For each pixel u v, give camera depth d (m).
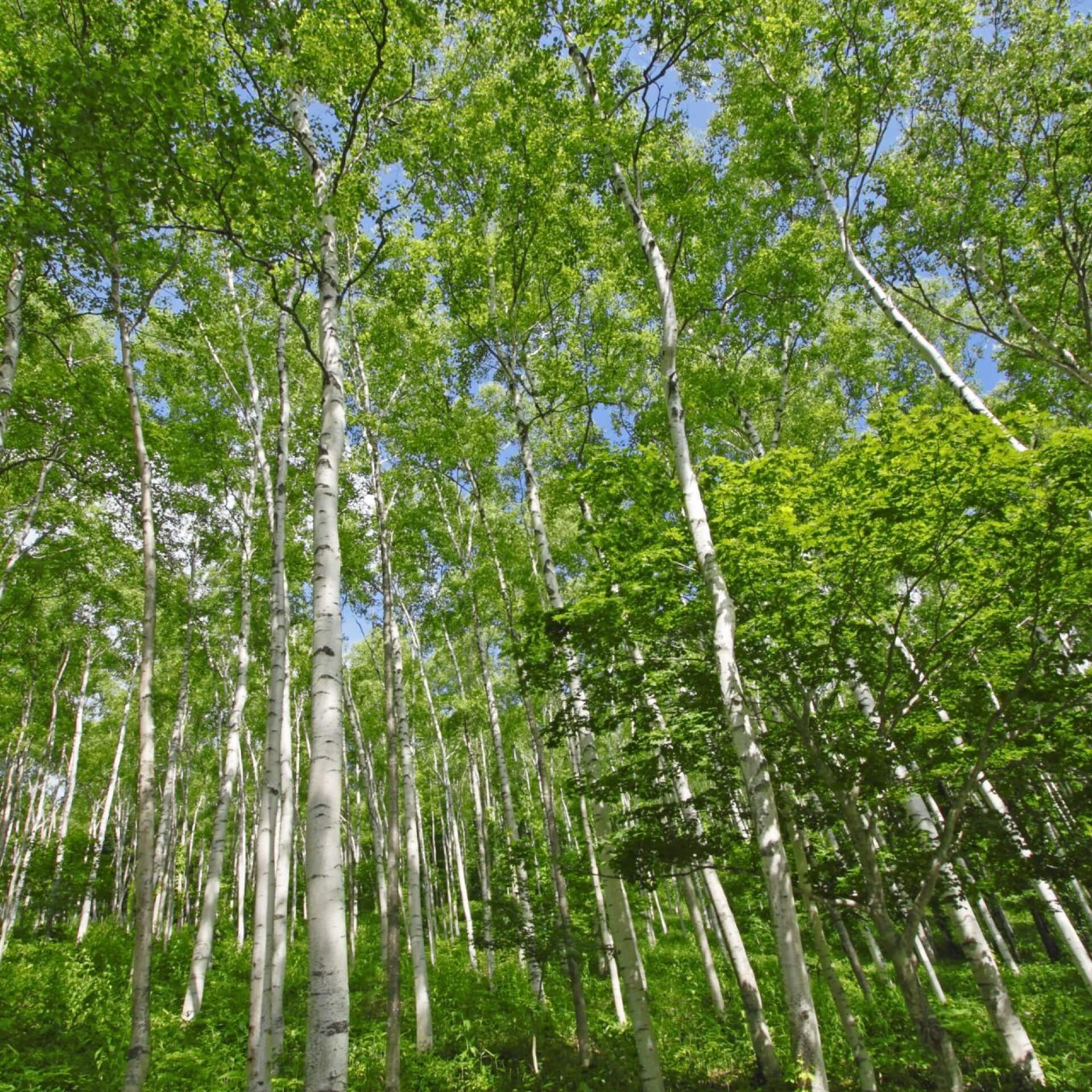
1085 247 9.72
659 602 8.24
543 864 12.00
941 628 8.49
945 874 7.98
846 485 7.42
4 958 14.20
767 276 11.52
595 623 8.16
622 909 7.75
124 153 5.67
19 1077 7.17
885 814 8.98
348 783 27.09
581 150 9.33
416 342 12.22
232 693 22.80
